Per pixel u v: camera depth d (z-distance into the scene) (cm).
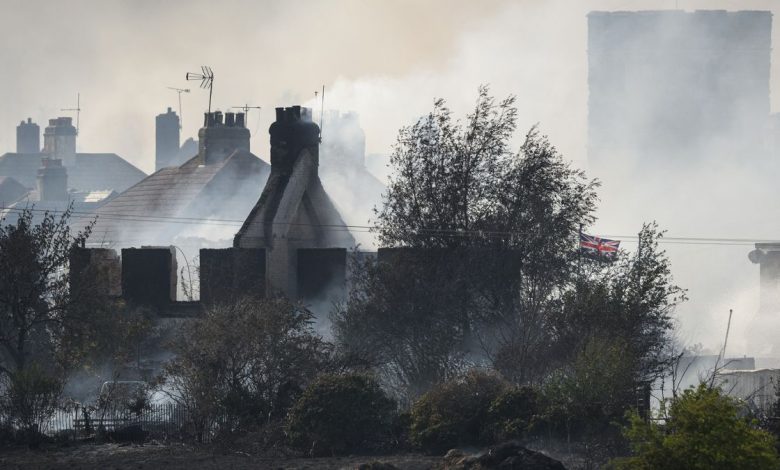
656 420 11362
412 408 17700
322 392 17250
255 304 19988
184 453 17175
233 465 15988
